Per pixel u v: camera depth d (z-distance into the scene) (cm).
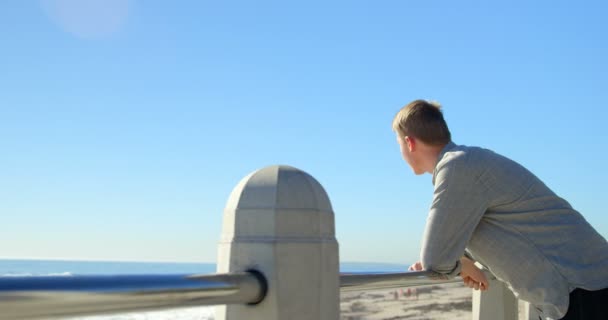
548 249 200
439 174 212
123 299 79
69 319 73
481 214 207
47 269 19312
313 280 110
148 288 83
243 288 101
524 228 204
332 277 115
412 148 230
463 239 207
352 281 155
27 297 67
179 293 87
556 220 203
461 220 206
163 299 85
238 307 109
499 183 205
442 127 226
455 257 207
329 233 117
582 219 207
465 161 207
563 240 200
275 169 115
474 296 265
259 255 107
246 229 110
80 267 19575
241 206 112
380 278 171
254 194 111
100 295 75
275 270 105
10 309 66
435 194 212
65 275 74
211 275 96
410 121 227
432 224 209
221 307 112
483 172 206
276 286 105
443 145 226
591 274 195
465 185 206
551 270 198
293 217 110
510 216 206
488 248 211
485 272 250
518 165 212
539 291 199
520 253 203
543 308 200
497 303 259
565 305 193
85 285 74
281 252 106
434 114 226
